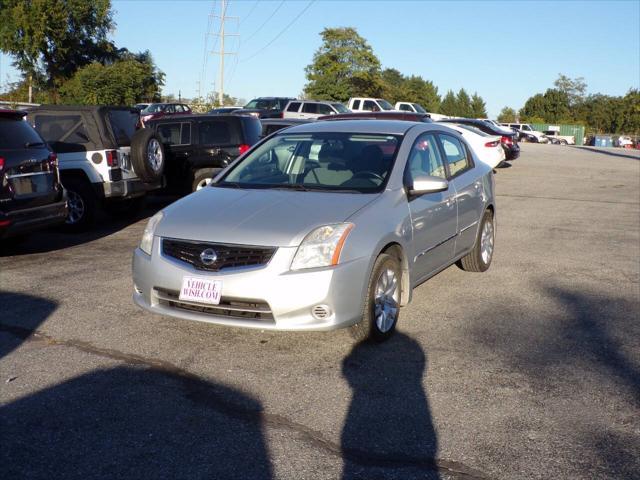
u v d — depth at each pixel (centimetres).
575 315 608
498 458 355
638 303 650
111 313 594
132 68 4469
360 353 502
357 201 524
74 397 424
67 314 591
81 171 1005
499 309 622
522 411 411
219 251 477
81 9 4497
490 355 504
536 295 673
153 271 497
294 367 474
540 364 488
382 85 6253
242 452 359
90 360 486
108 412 404
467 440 374
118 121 1050
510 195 1547
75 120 1017
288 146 621
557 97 11088
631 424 396
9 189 773
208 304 475
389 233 513
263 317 475
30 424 388
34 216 804
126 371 466
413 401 423
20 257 834
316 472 339
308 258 470
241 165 620
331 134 626
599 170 2258
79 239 963
